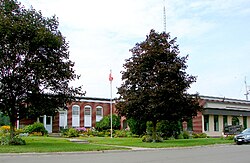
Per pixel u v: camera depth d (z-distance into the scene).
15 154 17.83
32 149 19.56
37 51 21.92
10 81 21.70
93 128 49.25
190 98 28.75
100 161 14.65
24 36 21.41
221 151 20.83
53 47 22.03
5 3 22.00
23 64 21.67
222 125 49.62
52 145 22.92
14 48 21.20
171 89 27.20
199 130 45.84
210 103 47.53
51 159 15.63
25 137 32.78
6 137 23.73
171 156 17.23
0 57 21.11
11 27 20.72
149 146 25.06
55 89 23.03
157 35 29.50
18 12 22.31
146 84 28.62
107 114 53.06
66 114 49.44
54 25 23.05
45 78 22.22
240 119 53.22
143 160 15.11
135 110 28.69
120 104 29.16
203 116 46.97
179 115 28.31
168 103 27.77
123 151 21.34
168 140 32.53
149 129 34.47
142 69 28.62
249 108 54.62
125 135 40.31
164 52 28.30
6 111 23.03
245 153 19.05
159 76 28.23
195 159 15.64
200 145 26.89
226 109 49.69
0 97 21.83
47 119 47.84
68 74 22.73
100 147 22.31
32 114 22.47
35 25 21.70
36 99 22.50
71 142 27.98
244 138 29.77
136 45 29.84
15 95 22.33
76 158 16.16
